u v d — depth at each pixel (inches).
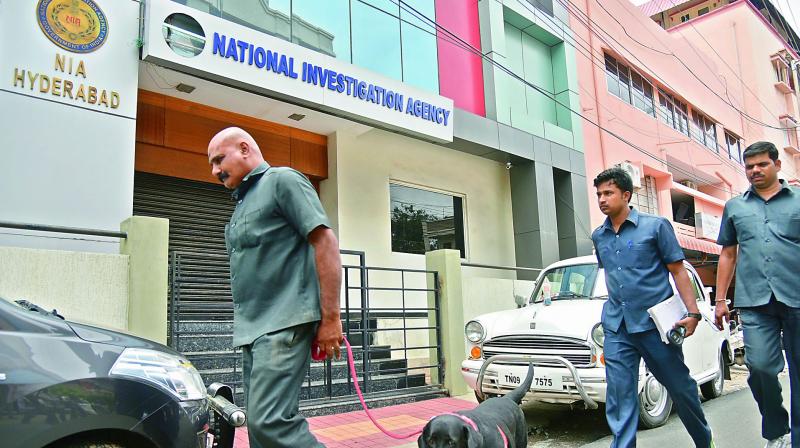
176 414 115.3
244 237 113.3
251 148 120.2
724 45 1040.2
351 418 260.2
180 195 344.2
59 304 210.2
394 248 434.6
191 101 340.8
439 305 330.0
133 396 110.4
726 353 337.1
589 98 599.8
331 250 109.0
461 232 482.6
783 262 154.8
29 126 251.9
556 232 509.7
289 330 107.0
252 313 112.0
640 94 707.4
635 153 657.0
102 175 267.1
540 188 503.8
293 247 112.0
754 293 157.8
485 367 212.4
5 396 98.5
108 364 110.9
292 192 110.5
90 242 260.2
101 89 271.4
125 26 281.6
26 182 248.7
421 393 306.3
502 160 501.0
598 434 237.1
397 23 422.0
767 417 163.2
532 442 227.8
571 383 219.5
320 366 300.5
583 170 551.8
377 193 424.5
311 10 363.3
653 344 151.9
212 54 293.6
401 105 378.6
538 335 231.9
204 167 349.1
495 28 494.0
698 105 832.9
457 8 480.4
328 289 108.0
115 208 268.8
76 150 261.9
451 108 412.2
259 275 111.5
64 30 264.8
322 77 337.4
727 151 921.5
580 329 225.1
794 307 152.1
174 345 251.0
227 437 141.4
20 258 205.3
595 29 628.7
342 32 380.5
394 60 415.8
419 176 454.6
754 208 162.4
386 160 434.9
